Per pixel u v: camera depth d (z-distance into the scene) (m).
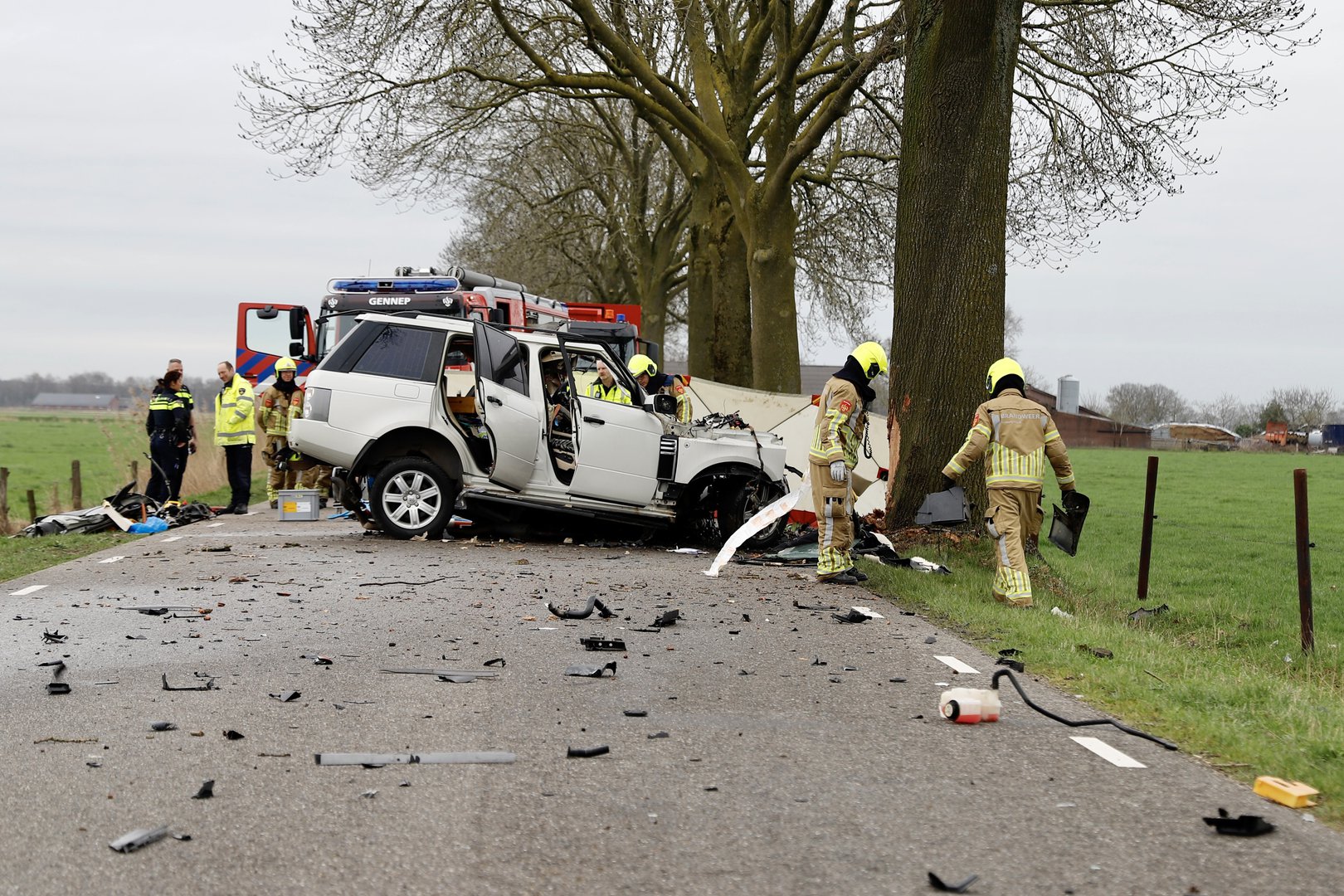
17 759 4.75
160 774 4.57
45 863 3.67
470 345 13.61
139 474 19.75
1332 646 9.70
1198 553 17.77
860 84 19.80
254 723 5.32
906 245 12.94
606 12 20.20
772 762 4.84
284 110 20.02
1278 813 4.26
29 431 78.06
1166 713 5.73
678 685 6.23
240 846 3.82
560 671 6.51
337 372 12.62
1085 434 99.00
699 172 26.38
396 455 12.92
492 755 4.85
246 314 22.95
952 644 7.57
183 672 6.37
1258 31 15.90
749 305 26.30
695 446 13.17
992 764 4.85
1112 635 8.29
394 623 7.86
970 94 12.52
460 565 10.79
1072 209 19.73
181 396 16.41
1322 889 3.54
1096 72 18.39
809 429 16.73
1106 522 23.67
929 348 12.65
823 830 4.03
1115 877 3.62
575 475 12.73
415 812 4.16
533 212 36.62
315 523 15.18
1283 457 69.69
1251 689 6.53
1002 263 12.71
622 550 12.78
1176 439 100.50
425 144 22.42
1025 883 3.57
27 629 7.58
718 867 3.68
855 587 10.31
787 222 22.62
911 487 12.68
